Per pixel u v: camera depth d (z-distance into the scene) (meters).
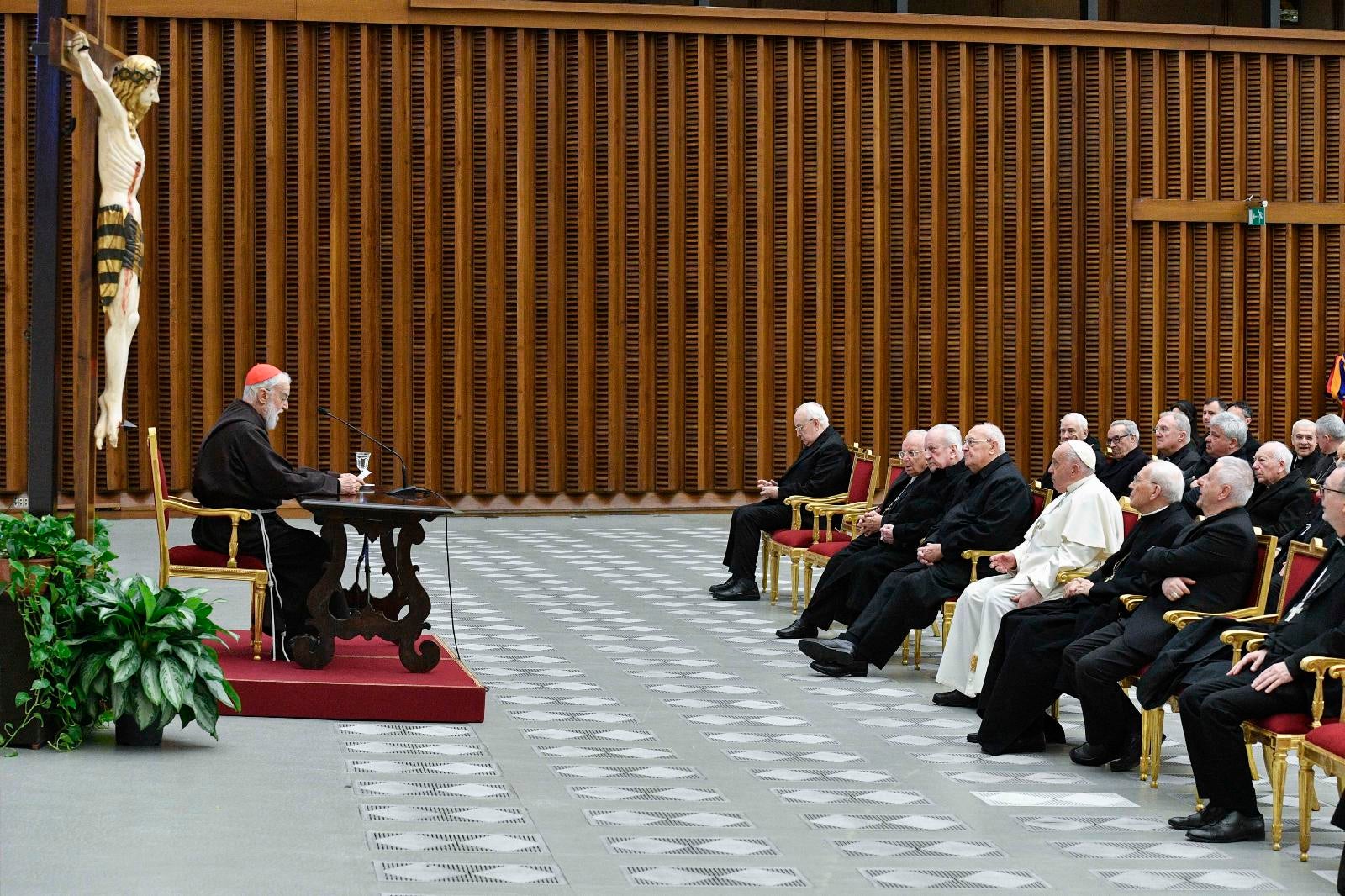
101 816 16.03
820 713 23.11
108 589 18.98
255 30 47.66
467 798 17.55
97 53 19.28
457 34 48.44
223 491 23.86
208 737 19.98
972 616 23.48
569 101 49.34
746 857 15.66
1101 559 22.95
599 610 32.31
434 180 48.66
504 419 49.44
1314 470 32.16
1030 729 21.14
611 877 14.78
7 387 46.00
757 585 35.84
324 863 14.77
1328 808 18.58
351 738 20.42
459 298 48.78
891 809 17.84
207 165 47.22
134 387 47.09
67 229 45.91
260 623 23.38
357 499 24.05
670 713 22.81
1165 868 15.78
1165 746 21.58
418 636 22.69
